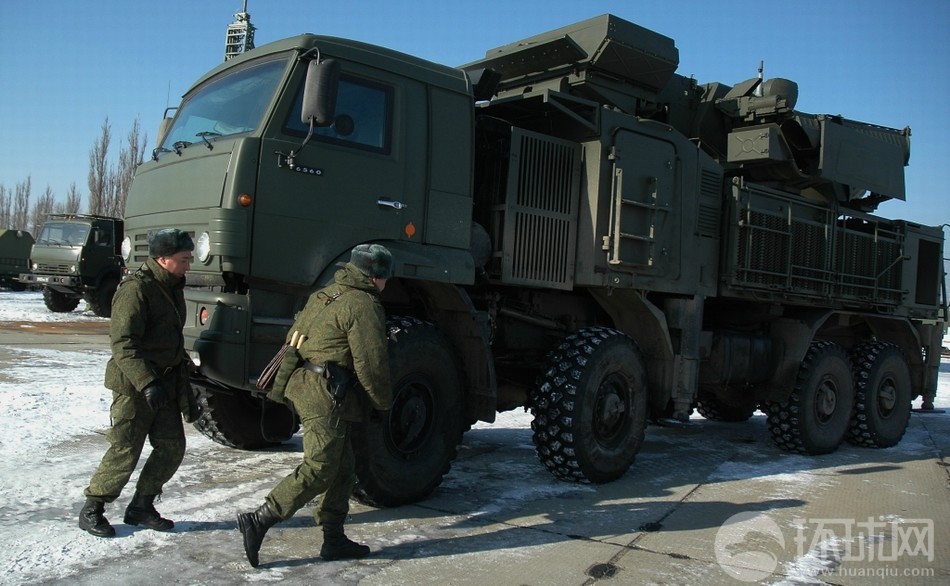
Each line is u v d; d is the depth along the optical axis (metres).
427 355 4.55
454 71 5.14
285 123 4.30
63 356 11.08
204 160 4.34
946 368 20.06
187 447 5.95
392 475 4.42
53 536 3.74
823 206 7.86
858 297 8.20
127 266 5.13
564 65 6.60
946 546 4.44
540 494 5.14
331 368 3.56
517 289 5.90
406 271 4.54
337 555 3.67
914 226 9.27
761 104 7.44
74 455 5.37
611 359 5.52
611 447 5.62
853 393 7.85
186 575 3.37
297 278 4.26
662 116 7.48
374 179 4.58
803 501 5.38
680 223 6.36
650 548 4.14
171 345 3.84
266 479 5.02
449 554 3.85
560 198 5.67
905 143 8.68
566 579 3.60
